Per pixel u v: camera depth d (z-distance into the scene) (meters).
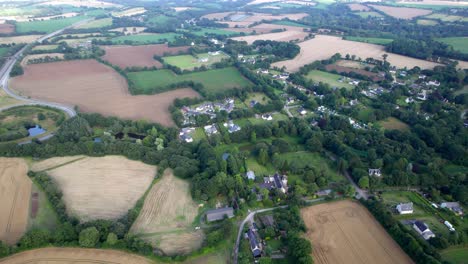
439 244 129.38
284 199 155.75
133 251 126.31
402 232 132.25
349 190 157.50
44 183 158.50
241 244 129.38
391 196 160.12
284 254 128.62
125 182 166.00
